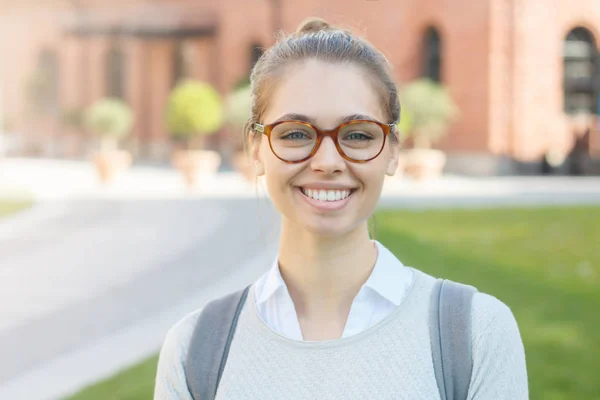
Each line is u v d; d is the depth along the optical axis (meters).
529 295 7.26
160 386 1.76
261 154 1.78
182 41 30.47
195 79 29.95
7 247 11.11
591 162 21.86
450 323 1.61
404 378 1.57
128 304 7.55
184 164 18.66
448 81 22.62
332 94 1.63
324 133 1.61
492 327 1.61
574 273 8.20
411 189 17.41
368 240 1.74
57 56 35.12
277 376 1.61
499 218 12.38
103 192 17.86
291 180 1.66
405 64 23.47
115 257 10.12
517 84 21.70
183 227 12.56
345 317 1.70
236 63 28.39
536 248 9.66
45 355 5.92
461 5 22.11
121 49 32.44
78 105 33.66
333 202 1.64
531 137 21.91
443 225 11.68
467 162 22.16
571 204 14.25
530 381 4.93
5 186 19.33
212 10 29.20
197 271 9.06
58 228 12.77
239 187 18.83
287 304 1.71
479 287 7.57
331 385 1.58
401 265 1.75
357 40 1.72
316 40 1.69
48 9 34.66
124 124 22.02
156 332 6.50
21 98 35.41
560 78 22.06
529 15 21.59
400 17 23.33
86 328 6.70
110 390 4.96
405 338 1.61
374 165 1.64
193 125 19.78
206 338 1.73
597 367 5.18
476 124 21.98
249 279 8.49
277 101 1.68
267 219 7.04
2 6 35.53
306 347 1.61
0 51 35.62
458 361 1.58
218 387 1.67
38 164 27.98
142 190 18.30
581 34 22.42
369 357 1.59
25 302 7.74
